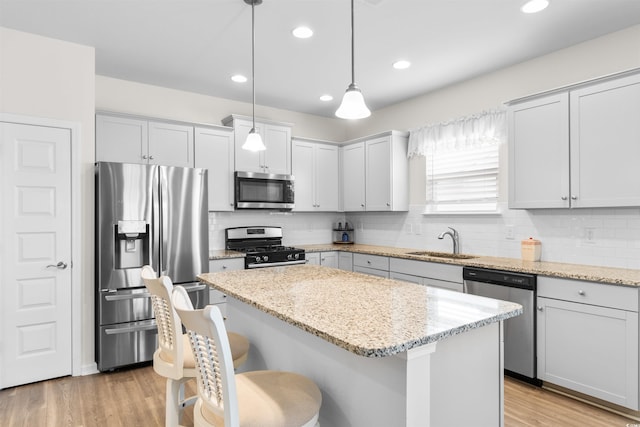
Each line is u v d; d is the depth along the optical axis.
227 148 4.09
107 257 2.99
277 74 3.64
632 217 2.68
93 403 2.49
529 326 2.64
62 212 2.93
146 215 3.14
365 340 1.11
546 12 2.51
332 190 4.91
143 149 3.60
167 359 1.77
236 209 4.14
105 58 3.27
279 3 2.43
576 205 2.66
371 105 4.61
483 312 1.44
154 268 3.17
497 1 2.39
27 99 2.81
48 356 2.87
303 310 1.47
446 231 3.96
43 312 2.85
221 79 3.77
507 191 3.44
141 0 2.40
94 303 3.06
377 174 4.43
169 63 3.38
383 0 2.38
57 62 2.93
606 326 2.29
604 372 2.30
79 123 3.00
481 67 3.44
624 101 2.43
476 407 1.50
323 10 2.51
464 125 3.76
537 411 2.33
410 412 1.17
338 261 4.52
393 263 3.79
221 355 1.10
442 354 1.37
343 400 1.44
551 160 2.80
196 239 3.39
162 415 2.34
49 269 2.87
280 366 1.83
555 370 2.52
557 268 2.71
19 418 2.30
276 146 4.42
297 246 4.76
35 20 2.64
